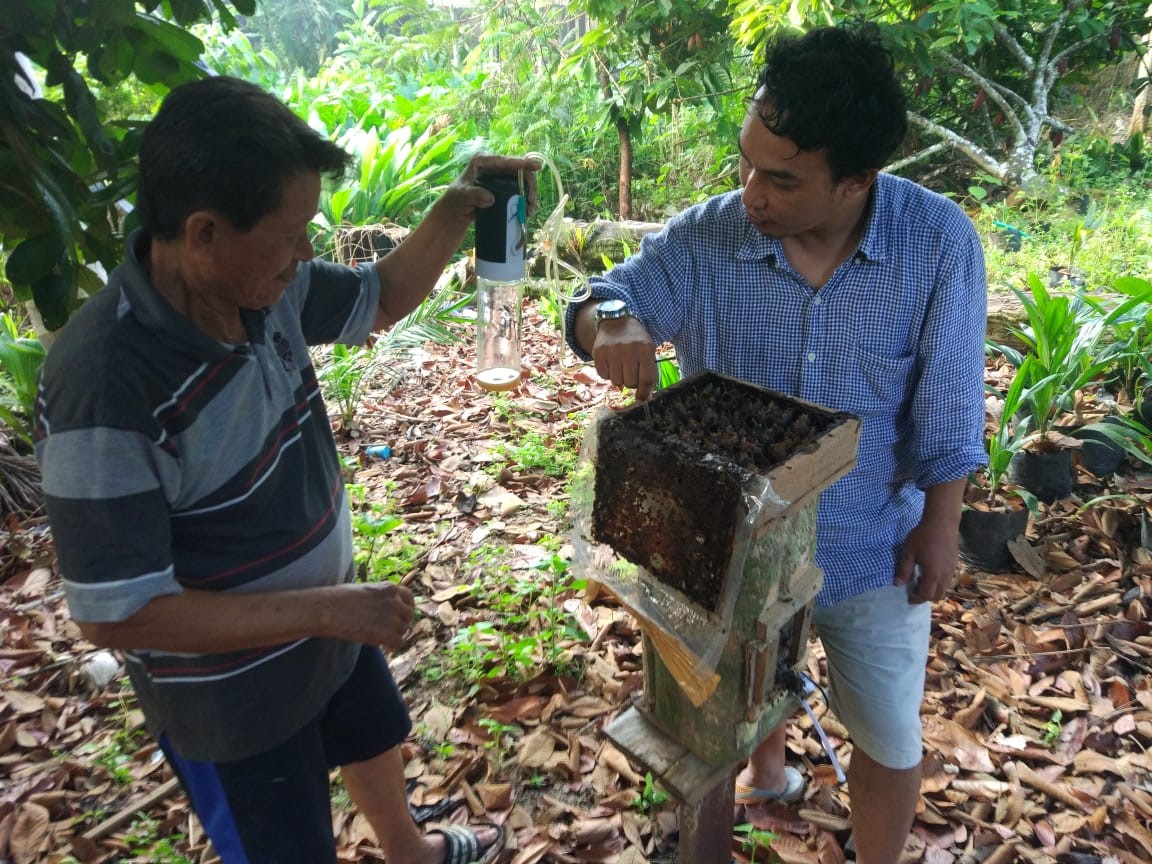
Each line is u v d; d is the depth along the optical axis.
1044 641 2.83
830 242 1.54
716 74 6.68
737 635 1.32
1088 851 2.11
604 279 1.71
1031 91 7.14
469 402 4.86
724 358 1.71
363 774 1.82
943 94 7.21
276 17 13.91
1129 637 2.82
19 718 2.67
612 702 2.64
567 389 4.92
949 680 2.68
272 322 1.38
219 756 1.43
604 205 8.32
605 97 7.30
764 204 1.40
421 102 8.98
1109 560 3.18
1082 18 6.19
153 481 1.16
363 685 1.74
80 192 1.72
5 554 3.56
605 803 2.29
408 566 3.33
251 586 1.37
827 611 1.68
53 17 1.65
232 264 1.13
